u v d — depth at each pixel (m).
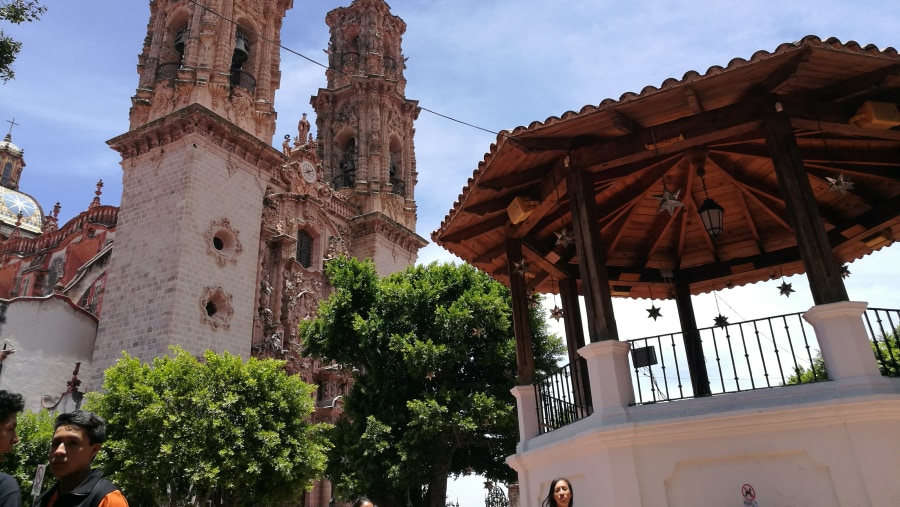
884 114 8.74
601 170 10.22
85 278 41.41
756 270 13.58
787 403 7.72
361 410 28.66
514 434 26.56
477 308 27.61
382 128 53.44
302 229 44.16
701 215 11.68
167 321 29.53
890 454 7.09
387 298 28.66
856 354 7.57
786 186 8.53
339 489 27.98
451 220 11.77
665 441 8.01
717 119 9.21
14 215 71.94
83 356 32.69
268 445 22.70
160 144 34.50
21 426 23.75
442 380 27.52
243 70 39.41
